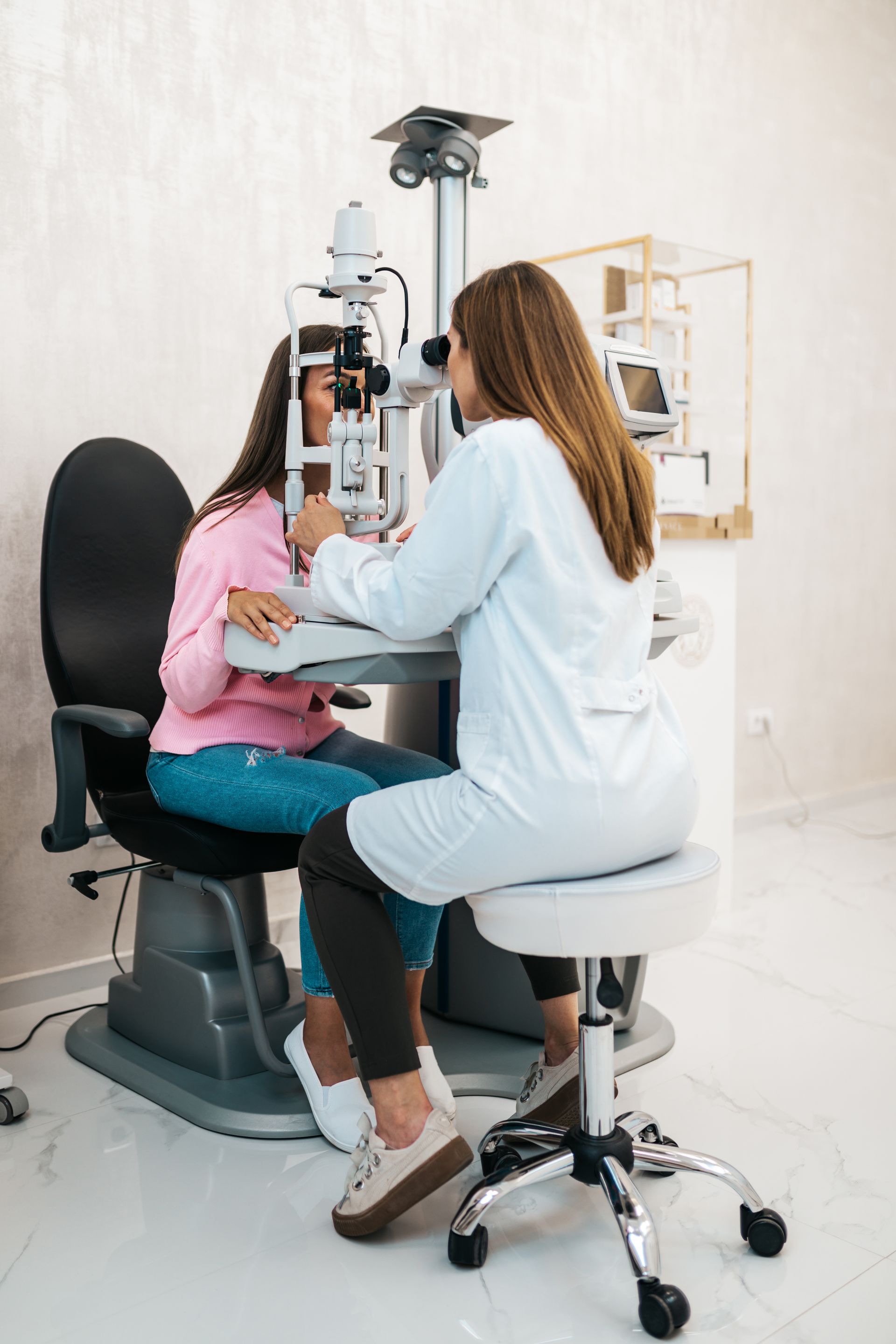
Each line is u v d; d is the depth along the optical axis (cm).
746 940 258
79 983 229
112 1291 130
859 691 415
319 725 195
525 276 130
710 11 336
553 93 297
